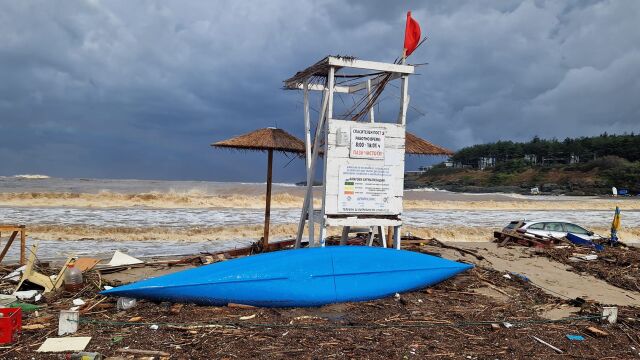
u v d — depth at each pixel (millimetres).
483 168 157500
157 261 11820
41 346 5621
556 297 9109
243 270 7723
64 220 22750
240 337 6121
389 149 9539
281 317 7121
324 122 10273
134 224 22531
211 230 21000
